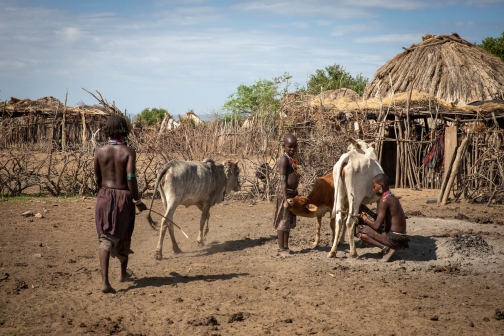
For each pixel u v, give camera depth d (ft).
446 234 27.89
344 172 23.72
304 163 43.68
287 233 24.91
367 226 24.21
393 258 23.43
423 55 77.05
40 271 21.42
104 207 18.56
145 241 28.22
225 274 21.44
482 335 14.89
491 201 42.09
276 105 71.26
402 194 47.85
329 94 77.41
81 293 18.60
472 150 46.62
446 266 22.33
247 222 33.55
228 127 85.66
